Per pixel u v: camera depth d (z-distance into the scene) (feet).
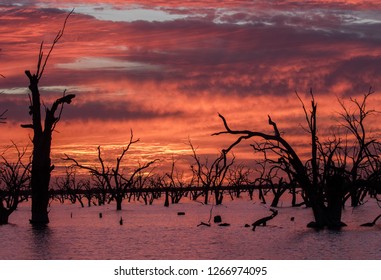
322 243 247.91
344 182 289.33
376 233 274.16
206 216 405.80
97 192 595.06
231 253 228.22
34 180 322.75
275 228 305.73
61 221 367.25
